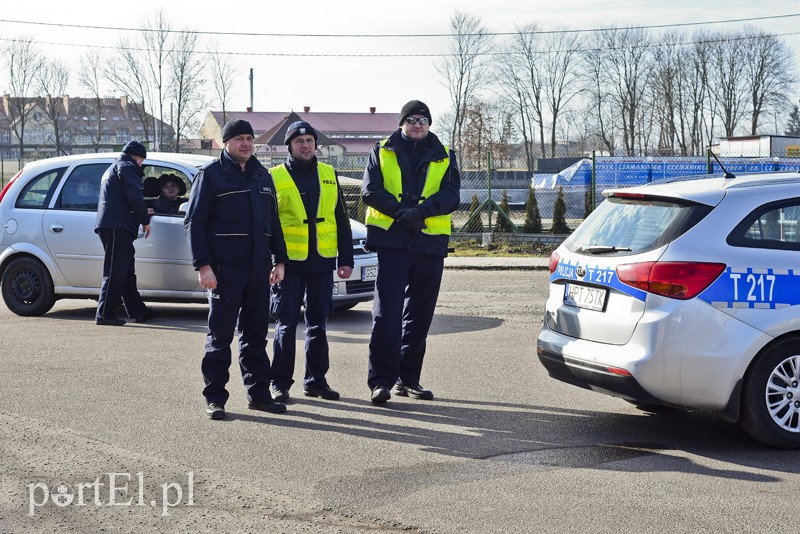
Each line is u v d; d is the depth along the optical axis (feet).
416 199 22.89
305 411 22.45
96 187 36.83
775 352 19.08
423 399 23.82
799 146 128.26
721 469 17.99
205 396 21.94
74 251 36.32
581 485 16.93
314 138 23.25
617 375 19.33
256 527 14.73
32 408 22.27
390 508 15.65
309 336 23.75
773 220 19.70
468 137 211.61
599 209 21.75
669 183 21.26
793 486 16.89
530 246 72.64
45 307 36.86
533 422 21.59
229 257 21.75
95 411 22.11
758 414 19.08
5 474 17.29
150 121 284.61
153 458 18.42
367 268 35.83
